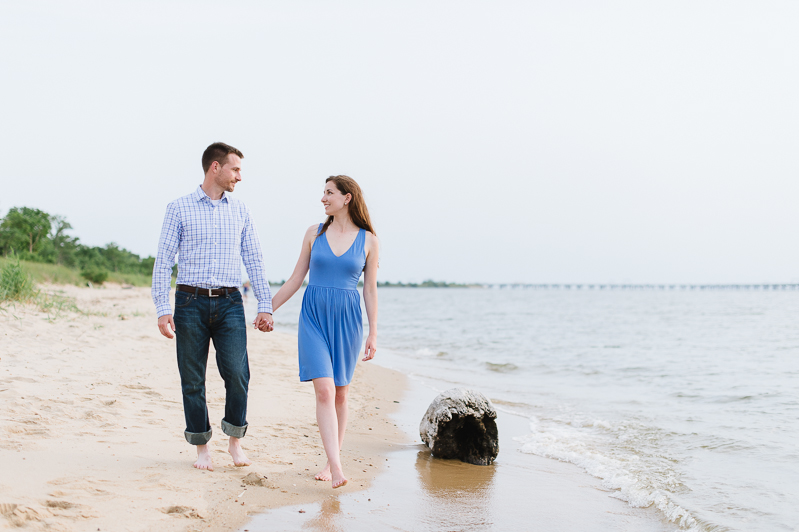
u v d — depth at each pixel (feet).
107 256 239.09
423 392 25.98
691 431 18.51
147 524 8.41
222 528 8.76
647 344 55.36
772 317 114.21
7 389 15.39
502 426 19.53
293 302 169.07
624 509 11.66
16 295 33.06
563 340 60.23
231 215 11.02
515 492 12.44
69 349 22.91
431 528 9.83
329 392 11.10
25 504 8.20
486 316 121.90
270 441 14.19
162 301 10.44
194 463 11.30
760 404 23.30
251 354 32.78
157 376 20.01
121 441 12.24
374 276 12.12
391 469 13.56
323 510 10.05
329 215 11.94
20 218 152.97
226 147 10.85
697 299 309.22
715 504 11.91
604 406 23.17
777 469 14.44
